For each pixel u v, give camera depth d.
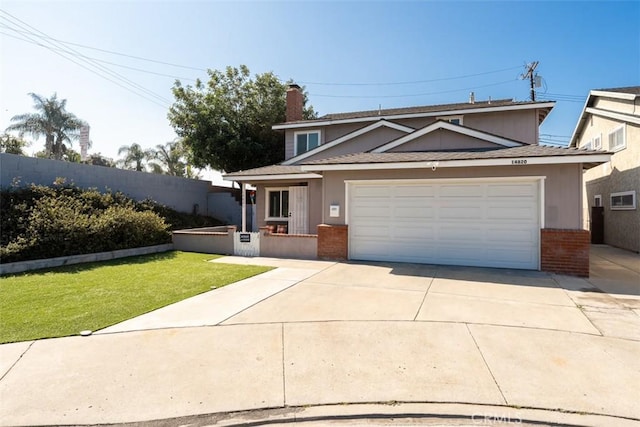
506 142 10.06
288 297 6.44
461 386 3.30
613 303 5.96
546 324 4.94
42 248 9.41
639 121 11.98
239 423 2.82
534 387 3.27
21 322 5.05
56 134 26.47
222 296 6.52
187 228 16.50
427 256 9.78
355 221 10.54
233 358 3.94
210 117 20.64
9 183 10.81
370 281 7.73
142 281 7.71
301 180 14.18
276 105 22.36
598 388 3.24
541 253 8.54
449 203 9.54
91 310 5.62
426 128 10.94
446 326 4.88
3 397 3.15
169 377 3.51
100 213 12.06
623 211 13.56
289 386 3.34
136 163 33.44
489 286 7.18
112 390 3.27
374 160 9.81
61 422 2.80
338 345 4.27
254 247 11.68
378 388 3.29
